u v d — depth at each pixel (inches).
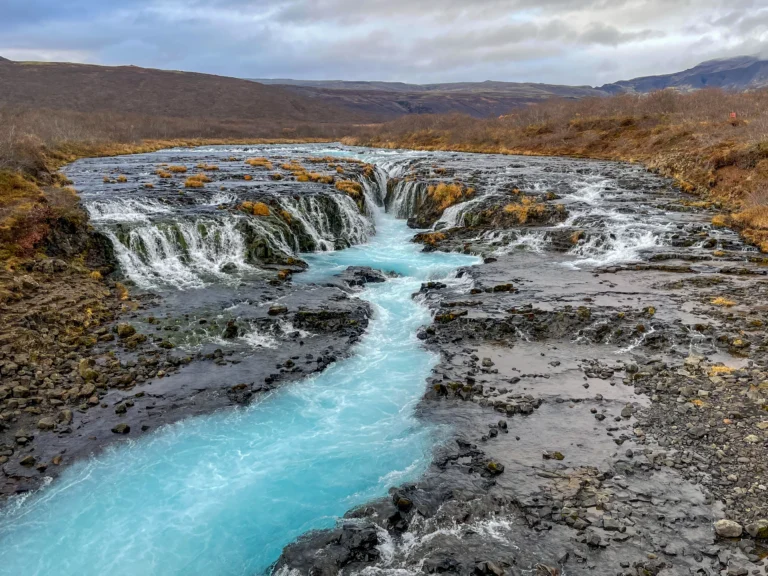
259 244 886.4
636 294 700.7
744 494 340.5
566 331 605.9
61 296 642.8
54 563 320.2
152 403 478.3
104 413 461.1
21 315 573.0
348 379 530.0
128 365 534.6
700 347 549.3
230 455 416.8
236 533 340.8
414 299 745.0
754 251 856.9
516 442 413.4
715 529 313.6
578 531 319.3
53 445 419.8
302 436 440.1
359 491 374.0
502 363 545.6
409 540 319.9
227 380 517.7
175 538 337.7
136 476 392.5
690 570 288.4
